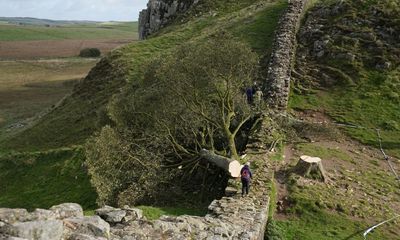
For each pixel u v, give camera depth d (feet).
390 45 128.47
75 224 34.55
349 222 64.23
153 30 286.25
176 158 87.76
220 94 83.92
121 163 81.30
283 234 59.98
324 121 104.01
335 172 79.41
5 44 565.94
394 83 117.08
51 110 184.75
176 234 41.78
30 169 128.26
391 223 64.80
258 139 88.07
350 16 140.77
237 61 85.87
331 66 126.62
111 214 42.65
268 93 111.86
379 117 105.19
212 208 57.77
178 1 277.64
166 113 82.23
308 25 145.69
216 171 83.56
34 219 32.32
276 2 191.31
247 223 52.08
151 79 99.96
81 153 123.24
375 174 80.89
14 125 197.67
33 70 376.07
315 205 66.95
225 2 237.45
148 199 78.48
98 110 153.38
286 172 76.69
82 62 422.00
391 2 141.90
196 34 197.47
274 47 134.31
